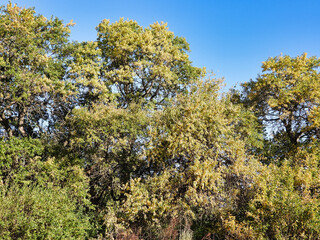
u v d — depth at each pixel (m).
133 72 14.39
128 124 11.40
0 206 7.02
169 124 10.84
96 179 12.58
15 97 10.40
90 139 10.88
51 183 9.71
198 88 12.38
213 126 10.48
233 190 10.00
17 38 10.91
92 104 12.12
